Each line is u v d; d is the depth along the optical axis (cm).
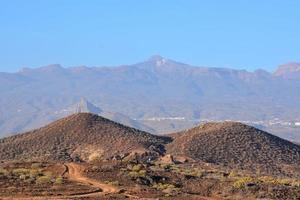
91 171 11400
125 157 18650
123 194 9488
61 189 9694
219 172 14350
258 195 10025
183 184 11156
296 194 10138
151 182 10906
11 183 10025
